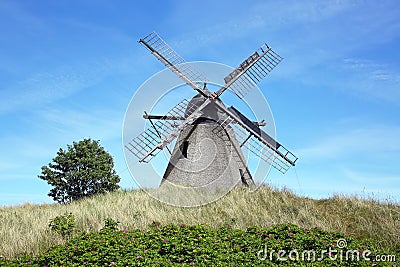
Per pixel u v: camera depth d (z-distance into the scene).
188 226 10.14
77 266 7.70
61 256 8.20
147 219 12.53
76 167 25.80
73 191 25.41
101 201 15.95
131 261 7.69
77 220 12.59
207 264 7.75
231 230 10.16
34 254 9.96
